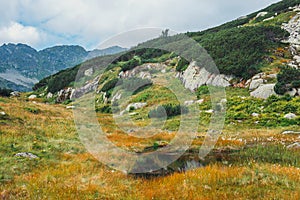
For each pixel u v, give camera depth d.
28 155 13.34
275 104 26.83
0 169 11.24
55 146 15.62
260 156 13.61
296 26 49.59
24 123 20.38
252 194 9.20
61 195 9.47
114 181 10.98
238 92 32.56
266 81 32.53
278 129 21.25
